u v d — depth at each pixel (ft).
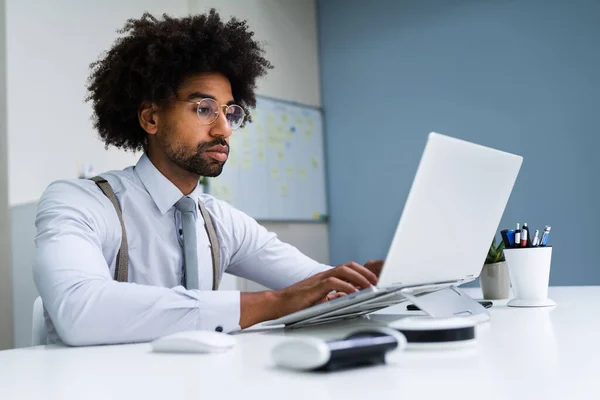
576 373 1.70
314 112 13.87
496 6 12.12
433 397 1.47
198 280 3.95
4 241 8.15
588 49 11.12
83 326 2.82
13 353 2.73
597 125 10.95
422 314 3.57
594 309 3.59
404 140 13.06
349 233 13.67
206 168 4.01
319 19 14.34
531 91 11.67
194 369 2.02
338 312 2.93
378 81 13.47
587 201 10.96
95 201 3.74
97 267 3.16
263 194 12.30
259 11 12.76
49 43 8.79
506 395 1.46
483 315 3.12
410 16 13.12
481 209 3.09
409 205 2.48
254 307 3.06
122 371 2.06
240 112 4.15
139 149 4.79
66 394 1.72
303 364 1.81
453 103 12.53
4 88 8.25
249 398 1.53
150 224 3.96
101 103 4.57
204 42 4.18
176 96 4.01
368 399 1.47
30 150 8.43
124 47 4.27
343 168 13.85
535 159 11.55
